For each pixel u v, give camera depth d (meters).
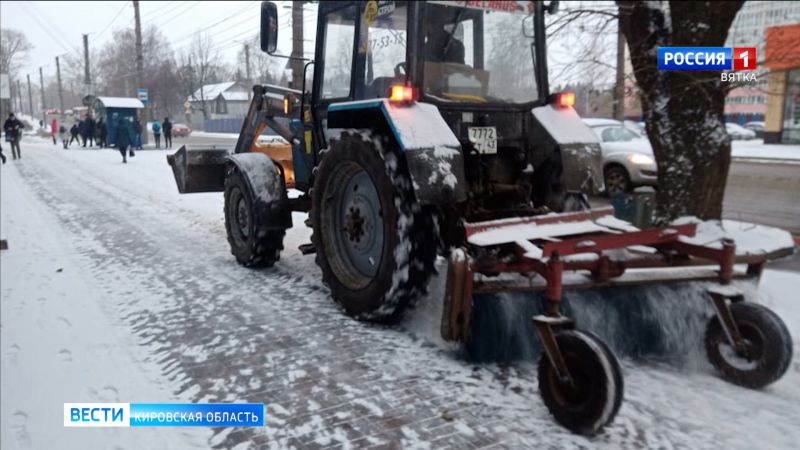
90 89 47.69
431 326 4.36
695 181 5.23
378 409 3.26
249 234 6.05
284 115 6.38
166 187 13.62
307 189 5.96
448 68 4.48
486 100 4.64
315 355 3.98
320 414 3.23
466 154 4.45
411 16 4.23
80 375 3.79
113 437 3.07
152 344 4.24
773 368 3.35
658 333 3.88
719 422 3.10
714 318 3.65
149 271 6.20
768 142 26.45
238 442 2.98
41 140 45.38
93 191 12.98
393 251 4.07
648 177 11.03
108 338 4.37
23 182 14.70
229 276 5.98
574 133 4.58
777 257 3.95
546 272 3.22
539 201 4.68
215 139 36.50
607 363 2.85
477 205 4.43
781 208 9.80
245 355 4.01
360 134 4.30
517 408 3.26
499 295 3.71
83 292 5.48
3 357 4.09
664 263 3.75
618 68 5.69
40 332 4.52
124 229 8.59
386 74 4.57
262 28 5.16
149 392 3.53
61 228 8.69
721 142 5.19
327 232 4.84
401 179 4.04
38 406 3.43
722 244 3.58
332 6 5.15
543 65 4.82
